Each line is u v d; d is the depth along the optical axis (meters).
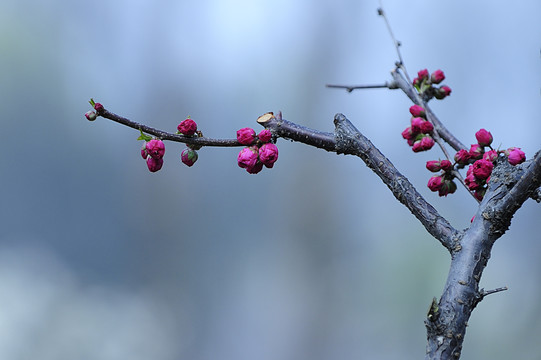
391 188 1.05
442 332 1.00
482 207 1.03
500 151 1.05
